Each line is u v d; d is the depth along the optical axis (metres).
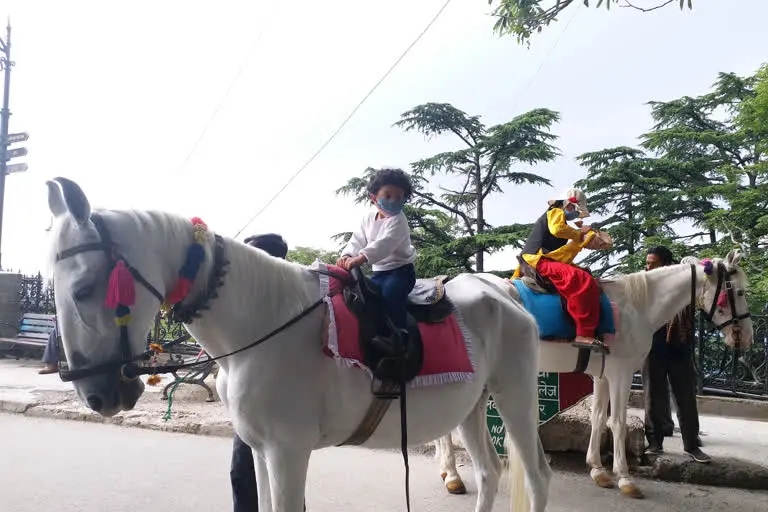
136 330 2.11
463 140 13.90
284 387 2.29
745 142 13.62
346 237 13.05
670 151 14.64
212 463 4.94
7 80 11.73
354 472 4.85
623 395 4.56
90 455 5.08
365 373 2.42
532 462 3.08
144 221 2.16
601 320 4.36
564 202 4.51
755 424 6.69
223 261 2.31
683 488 4.70
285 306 2.41
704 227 13.05
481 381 2.88
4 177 11.71
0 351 10.16
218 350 2.37
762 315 7.83
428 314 2.71
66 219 2.06
